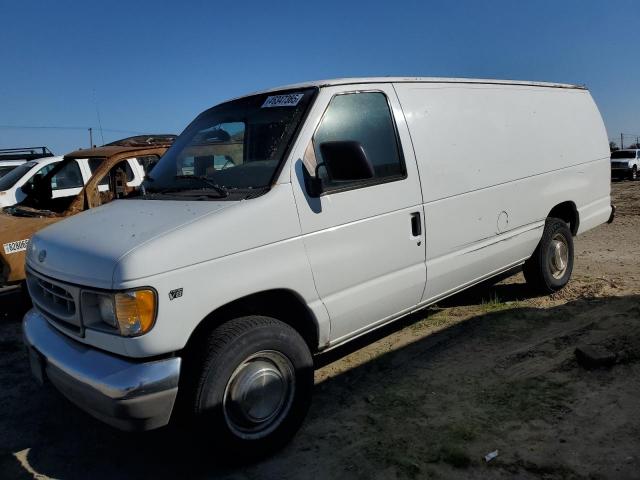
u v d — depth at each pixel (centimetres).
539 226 559
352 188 376
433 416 371
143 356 287
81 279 300
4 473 346
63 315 323
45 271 337
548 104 575
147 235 301
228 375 309
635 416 350
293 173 348
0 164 1230
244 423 323
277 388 335
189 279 296
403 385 419
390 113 412
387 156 402
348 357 480
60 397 453
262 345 322
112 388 282
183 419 322
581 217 621
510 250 520
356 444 346
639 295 577
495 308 573
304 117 365
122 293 280
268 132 372
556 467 307
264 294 338
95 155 830
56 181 847
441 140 442
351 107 390
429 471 313
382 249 393
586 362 419
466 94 480
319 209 355
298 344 342
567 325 510
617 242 916
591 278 662
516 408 371
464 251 464
